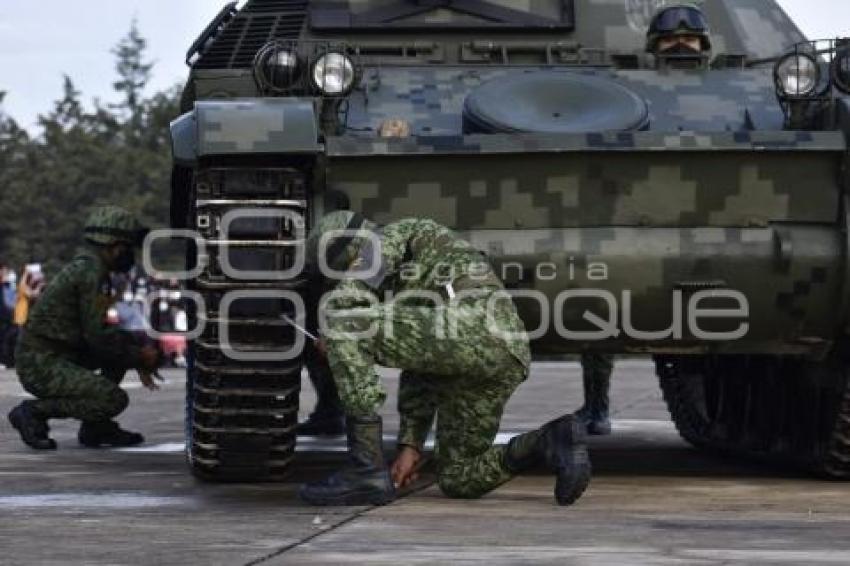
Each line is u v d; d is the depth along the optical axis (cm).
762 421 1805
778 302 1503
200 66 1803
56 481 1573
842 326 1519
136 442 2083
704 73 1700
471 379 1318
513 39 1822
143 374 2019
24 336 2017
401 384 1374
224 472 1502
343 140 1448
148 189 13100
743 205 1490
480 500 1384
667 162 1473
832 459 1591
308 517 1262
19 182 12681
